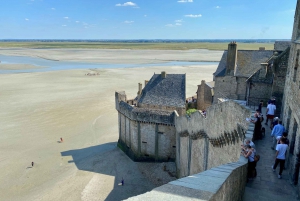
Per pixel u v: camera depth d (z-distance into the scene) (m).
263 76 41.94
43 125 60.53
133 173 40.25
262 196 14.03
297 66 19.59
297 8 23.67
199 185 8.39
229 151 20.62
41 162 43.59
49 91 93.00
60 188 35.84
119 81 113.62
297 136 15.70
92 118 65.88
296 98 17.94
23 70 148.00
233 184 11.12
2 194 34.75
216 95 53.19
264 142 22.52
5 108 72.00
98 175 39.38
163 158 42.97
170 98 49.53
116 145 51.09
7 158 44.91
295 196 14.09
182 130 35.53
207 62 194.38
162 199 7.12
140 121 43.03
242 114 18.36
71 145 50.72
